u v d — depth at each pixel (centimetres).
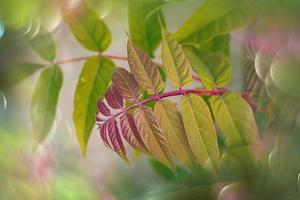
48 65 62
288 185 55
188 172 74
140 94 52
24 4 64
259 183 57
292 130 54
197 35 55
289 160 55
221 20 55
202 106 51
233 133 53
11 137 97
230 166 56
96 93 58
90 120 58
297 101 52
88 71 59
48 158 98
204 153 51
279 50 52
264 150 55
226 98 52
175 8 63
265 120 56
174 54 51
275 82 52
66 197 100
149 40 59
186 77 52
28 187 96
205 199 70
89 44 60
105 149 107
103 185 103
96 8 61
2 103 98
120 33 69
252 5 53
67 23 60
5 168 96
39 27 64
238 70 59
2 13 65
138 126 51
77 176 104
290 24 52
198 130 51
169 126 51
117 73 52
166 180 78
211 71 53
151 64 51
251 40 55
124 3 61
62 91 88
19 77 64
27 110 98
